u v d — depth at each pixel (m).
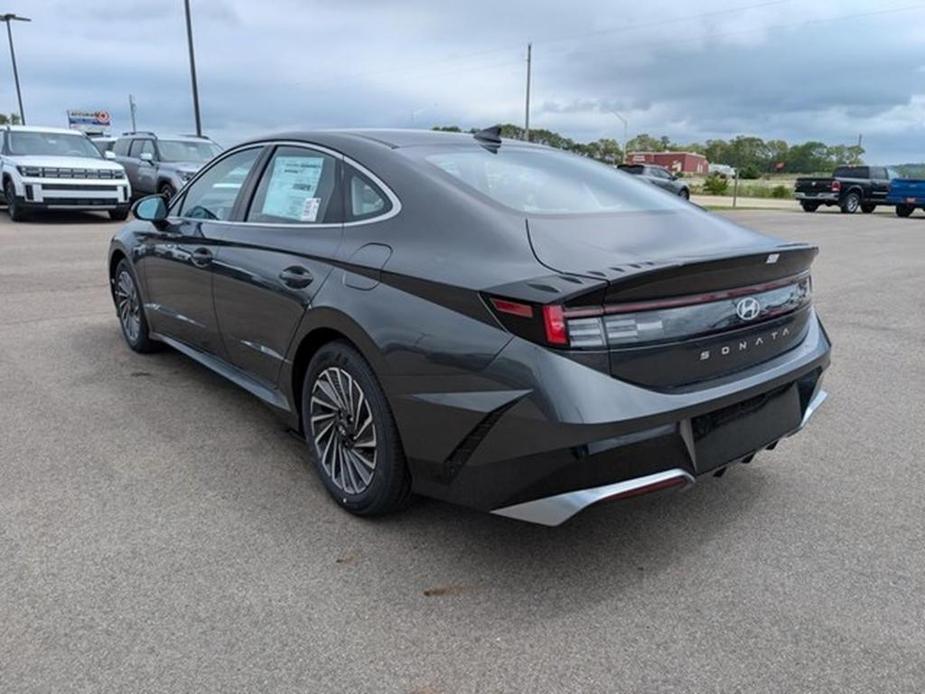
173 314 4.74
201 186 4.61
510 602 2.67
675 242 2.96
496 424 2.56
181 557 2.88
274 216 3.79
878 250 14.12
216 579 2.75
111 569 2.79
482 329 2.60
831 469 3.85
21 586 2.66
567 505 2.51
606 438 2.46
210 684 2.23
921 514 3.37
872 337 6.79
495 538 3.10
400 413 2.87
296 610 2.59
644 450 2.54
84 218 16.44
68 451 3.80
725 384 2.79
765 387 2.93
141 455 3.79
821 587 2.79
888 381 5.41
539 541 3.08
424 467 2.86
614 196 3.48
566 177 3.55
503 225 2.85
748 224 20.69
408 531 3.13
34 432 4.03
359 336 2.98
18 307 7.04
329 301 3.14
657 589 2.77
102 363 5.31
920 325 7.31
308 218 3.55
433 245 2.91
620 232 2.98
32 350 5.59
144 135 17.73
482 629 2.52
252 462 3.75
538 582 2.80
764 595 2.74
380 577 2.80
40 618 2.50
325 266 3.27
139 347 5.47
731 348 2.83
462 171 3.27
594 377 2.46
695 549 3.05
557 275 2.54
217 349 4.29
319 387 3.34
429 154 3.40
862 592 2.77
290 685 2.24
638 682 2.29
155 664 2.30
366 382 3.02
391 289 2.93
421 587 2.75
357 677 2.28
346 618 2.56
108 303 7.30
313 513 3.26
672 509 3.39
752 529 3.22
